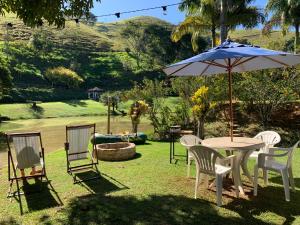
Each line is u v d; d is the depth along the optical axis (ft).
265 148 19.02
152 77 193.47
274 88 35.53
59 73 166.81
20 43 197.77
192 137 20.59
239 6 52.60
